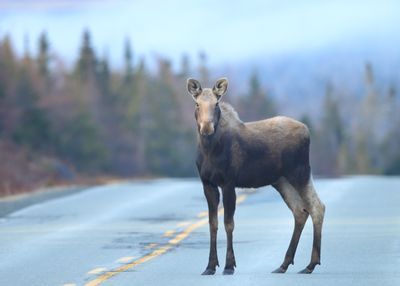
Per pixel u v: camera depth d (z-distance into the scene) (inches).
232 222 2114.9
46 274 2142.0
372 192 4330.7
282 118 2206.0
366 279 2017.7
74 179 6245.1
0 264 2303.2
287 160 2161.7
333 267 2207.2
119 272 2156.7
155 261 2326.5
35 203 3924.7
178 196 4222.4
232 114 2127.2
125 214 3444.9
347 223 3078.2
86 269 2208.4
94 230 2965.1
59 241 2711.6
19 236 2832.2
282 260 2331.4
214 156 2082.9
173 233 2869.1
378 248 2507.4
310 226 2992.1
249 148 2119.8
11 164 5866.1
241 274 2112.5
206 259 2356.1
